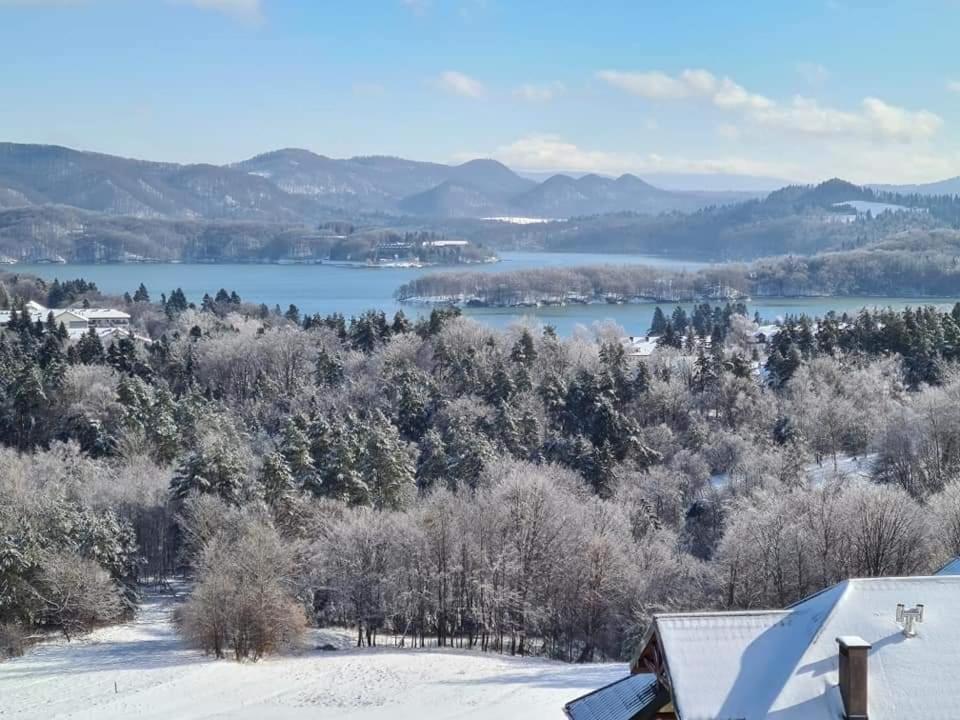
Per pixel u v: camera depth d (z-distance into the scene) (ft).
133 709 186.80
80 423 419.13
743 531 228.43
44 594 252.62
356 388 490.49
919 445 334.03
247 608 222.07
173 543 315.78
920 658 83.61
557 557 248.32
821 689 82.43
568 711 102.27
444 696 186.91
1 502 289.94
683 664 86.53
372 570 248.32
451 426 392.88
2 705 192.65
